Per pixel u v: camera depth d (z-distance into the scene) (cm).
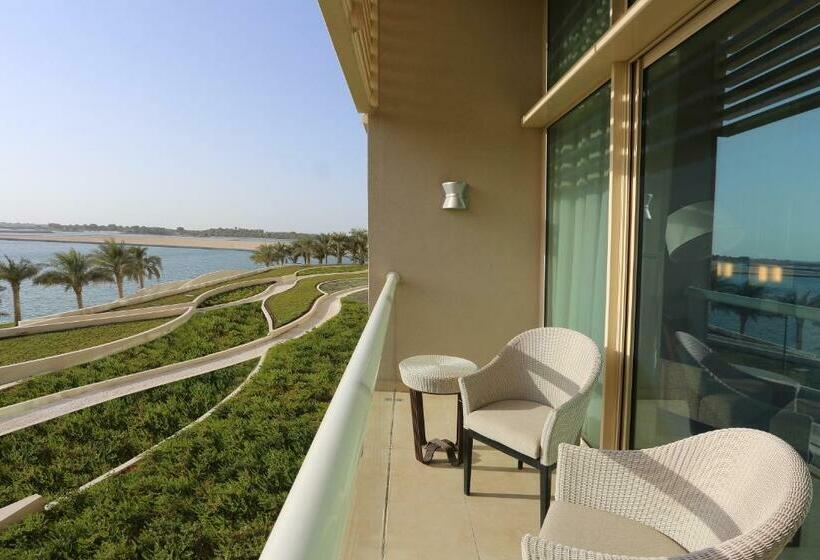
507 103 347
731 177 143
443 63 343
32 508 784
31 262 3947
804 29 115
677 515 113
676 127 175
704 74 157
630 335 207
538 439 174
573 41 286
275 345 1802
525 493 212
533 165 350
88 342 2131
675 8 155
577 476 126
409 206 350
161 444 954
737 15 141
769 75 126
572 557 79
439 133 346
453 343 358
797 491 79
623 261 210
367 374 86
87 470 990
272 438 943
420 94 344
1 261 3747
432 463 239
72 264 4019
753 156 133
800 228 116
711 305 154
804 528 117
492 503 204
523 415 196
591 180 260
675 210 175
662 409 186
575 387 200
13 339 2169
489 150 348
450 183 338
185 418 1226
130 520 679
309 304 2684
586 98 267
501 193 351
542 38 345
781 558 125
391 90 343
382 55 340
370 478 126
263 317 2477
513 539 181
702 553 72
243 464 826
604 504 123
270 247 5894
